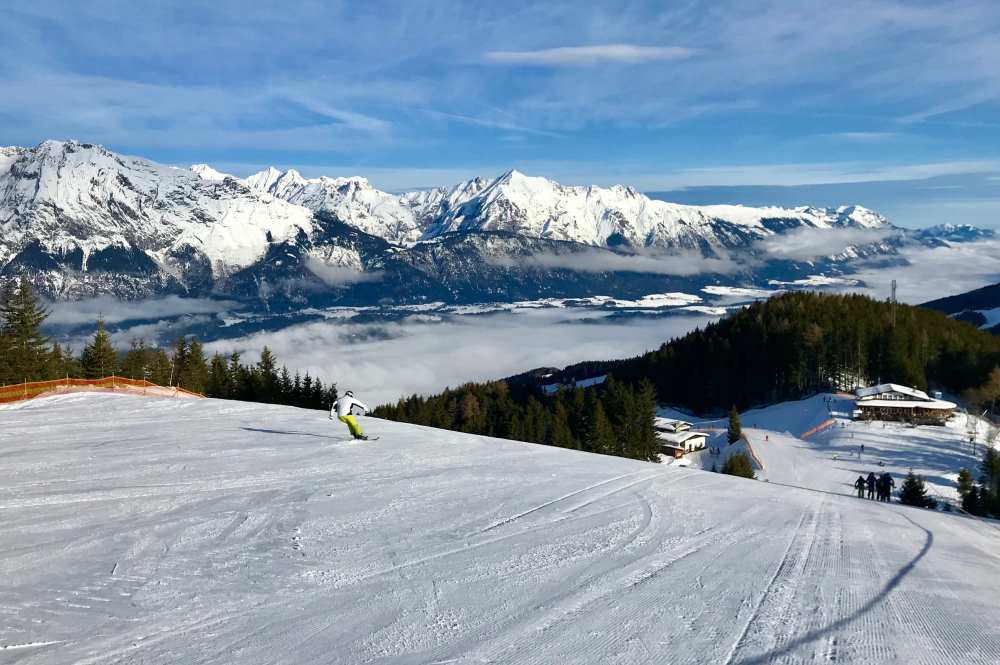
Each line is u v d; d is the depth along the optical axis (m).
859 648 5.96
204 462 15.77
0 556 8.70
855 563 9.01
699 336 142.50
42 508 11.28
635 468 16.31
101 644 6.12
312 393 87.75
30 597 7.29
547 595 7.43
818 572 8.45
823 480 59.47
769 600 7.27
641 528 10.56
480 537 9.87
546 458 17.44
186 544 9.31
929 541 11.16
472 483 13.79
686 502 12.68
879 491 25.98
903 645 6.07
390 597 7.35
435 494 12.70
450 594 7.45
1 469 14.75
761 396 117.50
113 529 10.02
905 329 114.06
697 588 7.67
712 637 6.21
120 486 13.03
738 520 11.42
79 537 9.60
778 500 13.69
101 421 23.97
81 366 76.06
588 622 6.61
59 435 20.34
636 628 6.45
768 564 8.74
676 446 88.12
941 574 8.70
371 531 10.09
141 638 6.26
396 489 13.07
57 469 14.76
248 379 84.44
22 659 5.80
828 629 6.43
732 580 7.98
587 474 15.18
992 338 125.56
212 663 5.73
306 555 8.88
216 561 8.59
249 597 7.34
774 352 116.75
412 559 8.76
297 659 5.81
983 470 53.94
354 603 7.17
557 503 12.16
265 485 13.27
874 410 86.62
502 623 6.61
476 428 93.44
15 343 66.56
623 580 7.96
